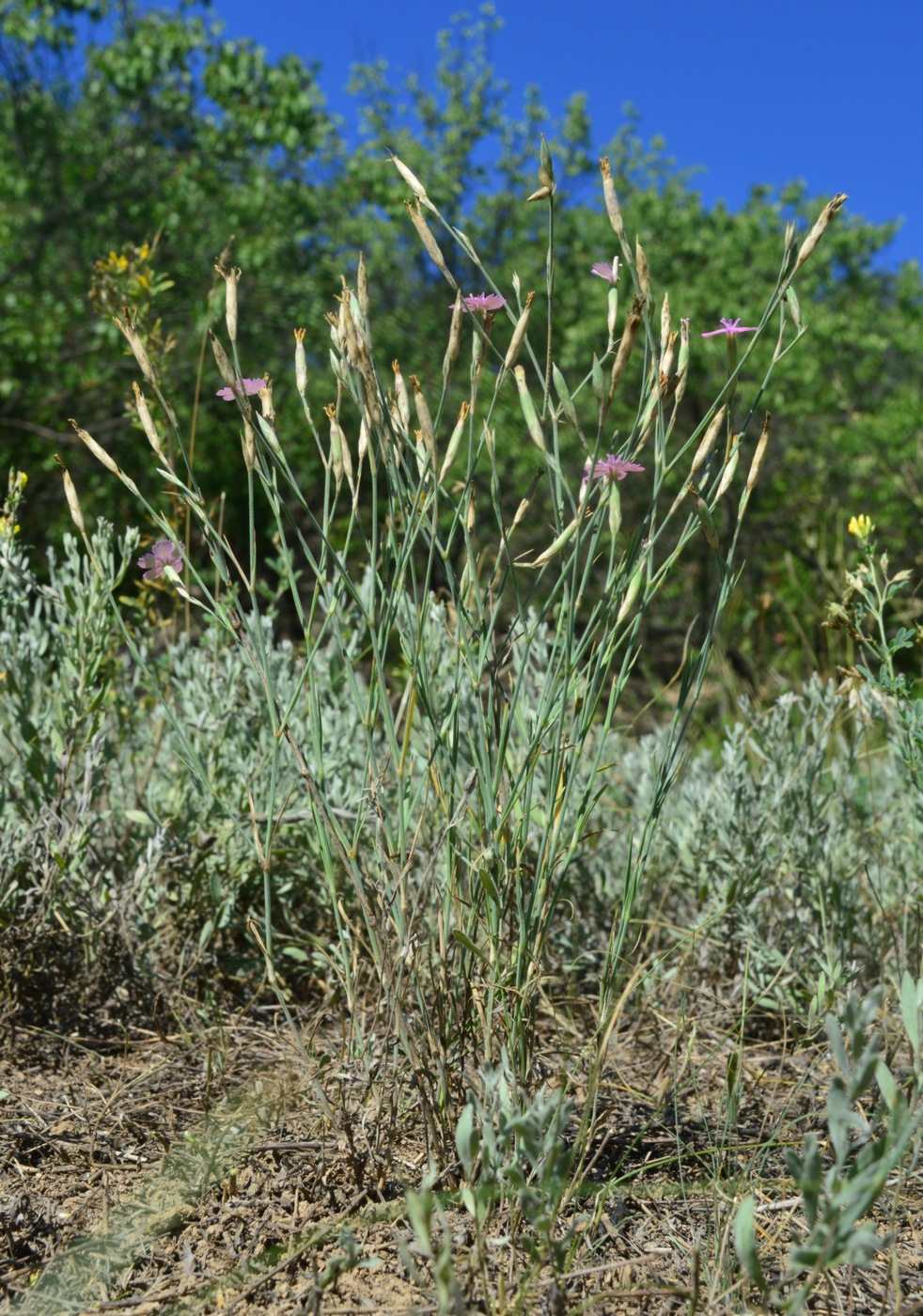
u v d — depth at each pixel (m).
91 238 10.80
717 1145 1.53
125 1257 1.31
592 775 1.38
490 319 1.31
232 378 1.33
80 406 10.47
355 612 2.48
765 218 14.70
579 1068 1.80
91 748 2.11
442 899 1.45
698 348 11.59
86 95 11.61
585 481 1.31
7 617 2.23
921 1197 1.46
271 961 1.46
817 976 2.13
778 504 11.58
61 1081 1.80
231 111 11.41
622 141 16.23
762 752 2.60
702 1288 1.23
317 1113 1.63
